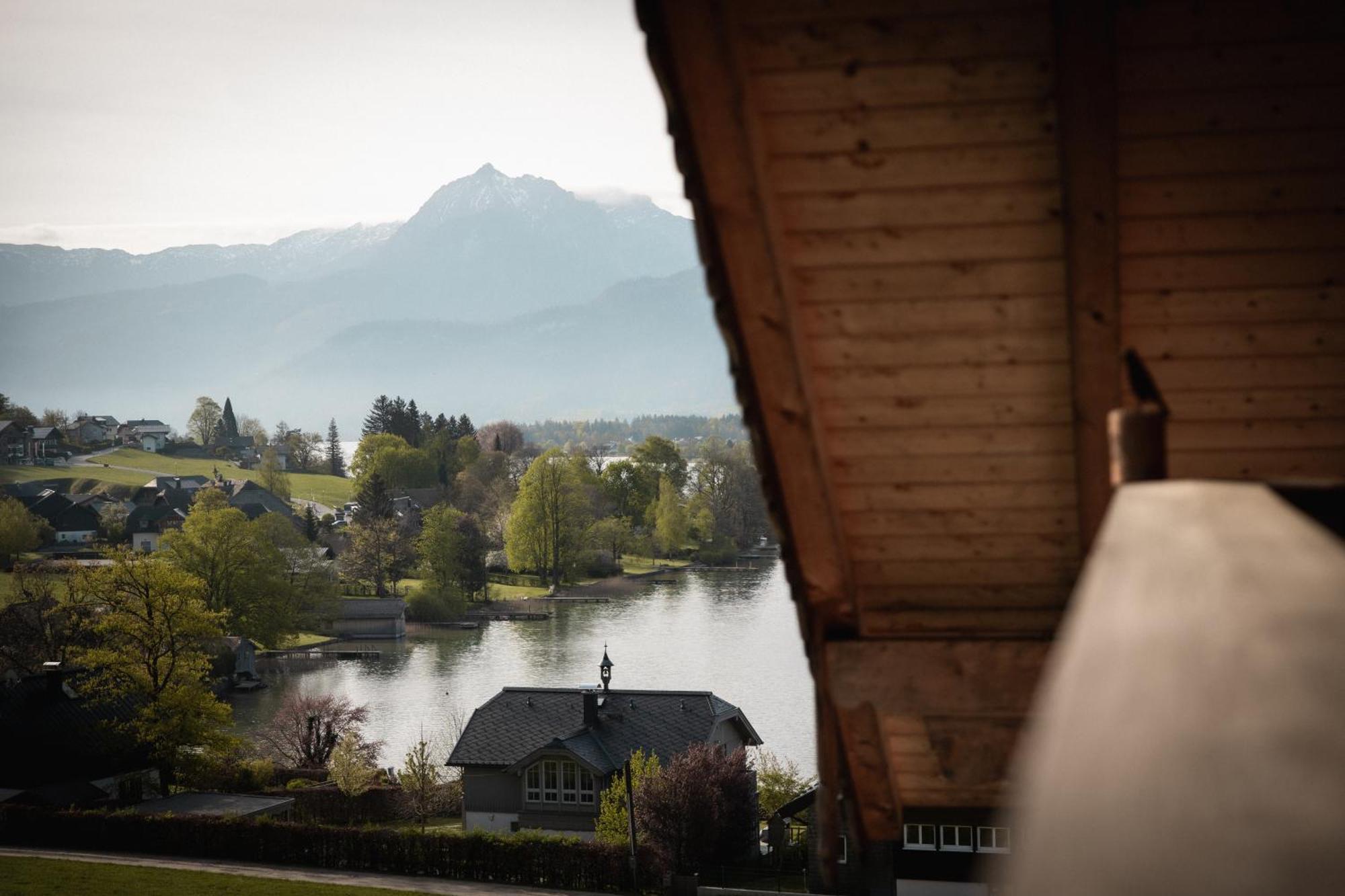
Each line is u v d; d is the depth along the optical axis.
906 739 5.81
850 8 3.89
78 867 32.31
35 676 44.53
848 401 4.60
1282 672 1.54
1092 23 3.77
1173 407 4.48
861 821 6.24
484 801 42.09
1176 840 1.47
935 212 4.16
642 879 33.19
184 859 35.22
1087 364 4.30
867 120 4.02
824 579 4.94
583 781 41.16
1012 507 4.81
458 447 160.62
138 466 197.75
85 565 51.91
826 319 4.39
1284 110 3.92
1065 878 1.54
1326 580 1.64
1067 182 3.99
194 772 43.75
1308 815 1.42
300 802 44.28
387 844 35.06
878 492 4.83
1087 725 1.64
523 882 33.94
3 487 159.50
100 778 41.69
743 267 4.12
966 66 3.92
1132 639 1.67
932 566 5.02
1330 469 4.48
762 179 3.96
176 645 42.62
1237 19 3.82
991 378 4.47
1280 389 4.39
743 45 3.94
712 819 34.12
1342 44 3.81
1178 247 4.17
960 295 4.30
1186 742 1.53
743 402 4.40
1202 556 1.73
